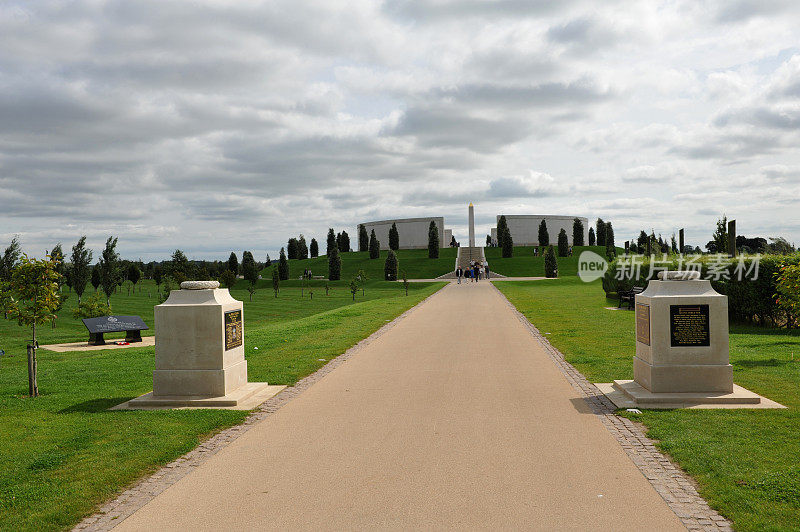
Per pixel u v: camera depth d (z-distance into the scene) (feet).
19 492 18.72
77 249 144.46
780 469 19.17
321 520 16.31
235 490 18.69
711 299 29.43
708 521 15.90
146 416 27.96
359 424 26.16
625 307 85.61
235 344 32.99
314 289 216.33
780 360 39.09
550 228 403.95
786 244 143.02
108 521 16.66
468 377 36.55
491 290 142.00
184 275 198.39
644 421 25.64
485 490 18.26
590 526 15.69
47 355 60.39
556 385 33.88
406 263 309.01
